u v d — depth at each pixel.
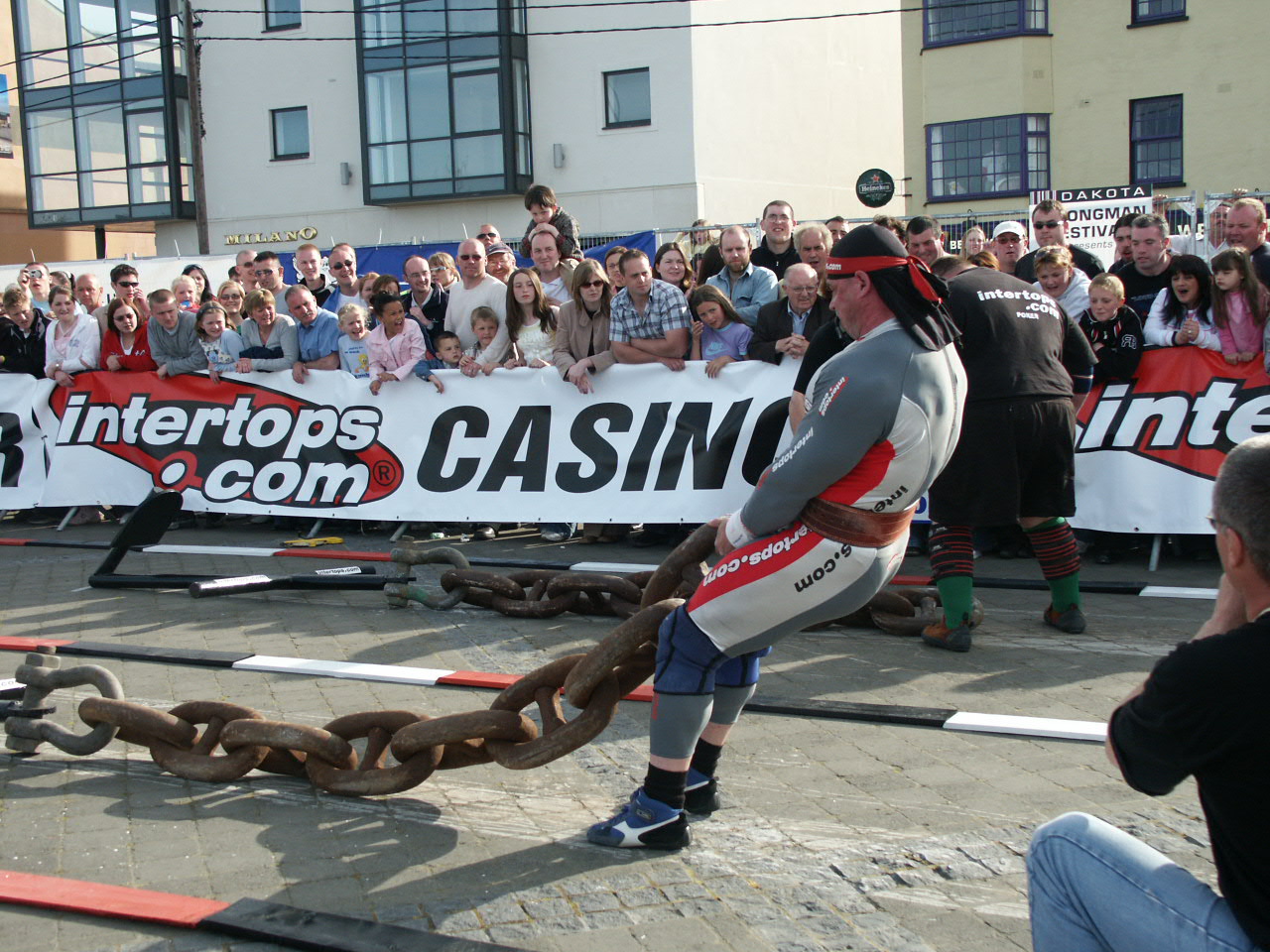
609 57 25.11
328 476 8.57
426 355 8.45
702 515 7.45
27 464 9.59
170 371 9.07
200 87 28.77
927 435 3.01
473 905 3.12
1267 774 1.83
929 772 3.96
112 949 2.93
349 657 5.46
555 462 7.87
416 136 26.59
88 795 3.92
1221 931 1.92
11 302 9.70
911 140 24.66
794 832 3.53
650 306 7.51
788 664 5.19
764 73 26.31
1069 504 5.46
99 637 5.97
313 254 9.63
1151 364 6.91
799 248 7.34
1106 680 4.86
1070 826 2.15
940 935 2.92
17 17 29.89
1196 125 22.53
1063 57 23.47
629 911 3.07
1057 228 7.68
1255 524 1.86
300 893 3.21
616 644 3.38
